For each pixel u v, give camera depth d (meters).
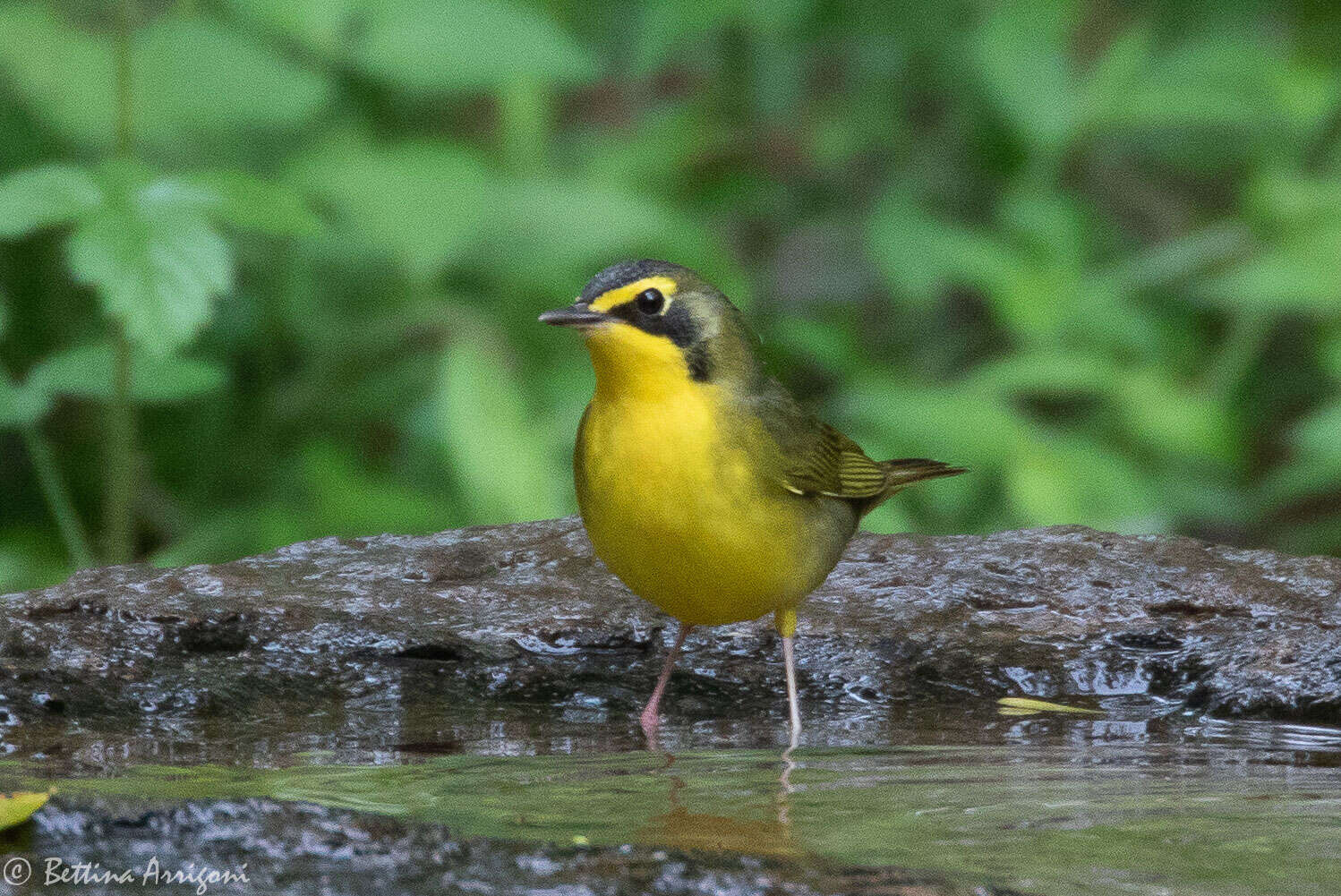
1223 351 17.11
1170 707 8.16
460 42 12.82
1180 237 19.81
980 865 5.03
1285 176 15.36
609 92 20.09
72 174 9.72
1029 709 8.12
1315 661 8.07
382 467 15.70
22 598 8.35
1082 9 19.44
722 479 7.14
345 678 8.19
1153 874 4.97
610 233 13.57
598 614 8.70
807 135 18.52
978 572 9.26
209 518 13.66
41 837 5.15
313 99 12.57
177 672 7.99
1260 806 5.93
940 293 16.95
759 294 18.42
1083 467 13.86
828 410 14.77
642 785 6.22
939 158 18.19
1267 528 18.62
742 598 7.51
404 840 5.07
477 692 8.25
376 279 14.41
